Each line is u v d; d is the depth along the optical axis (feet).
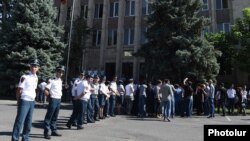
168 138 33.17
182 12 76.28
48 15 98.53
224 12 106.32
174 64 72.13
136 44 115.85
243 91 70.85
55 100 31.12
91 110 44.70
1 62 94.27
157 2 76.28
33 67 27.07
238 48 93.15
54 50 98.58
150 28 79.00
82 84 37.29
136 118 53.72
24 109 25.94
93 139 30.76
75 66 112.68
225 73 98.78
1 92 95.20
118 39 120.26
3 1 124.36
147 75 75.87
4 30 97.96
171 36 74.59
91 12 128.26
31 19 94.84
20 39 93.20
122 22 121.70
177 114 63.46
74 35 109.91
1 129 33.94
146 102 59.16
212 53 74.28
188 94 59.62
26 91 26.21
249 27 88.94
